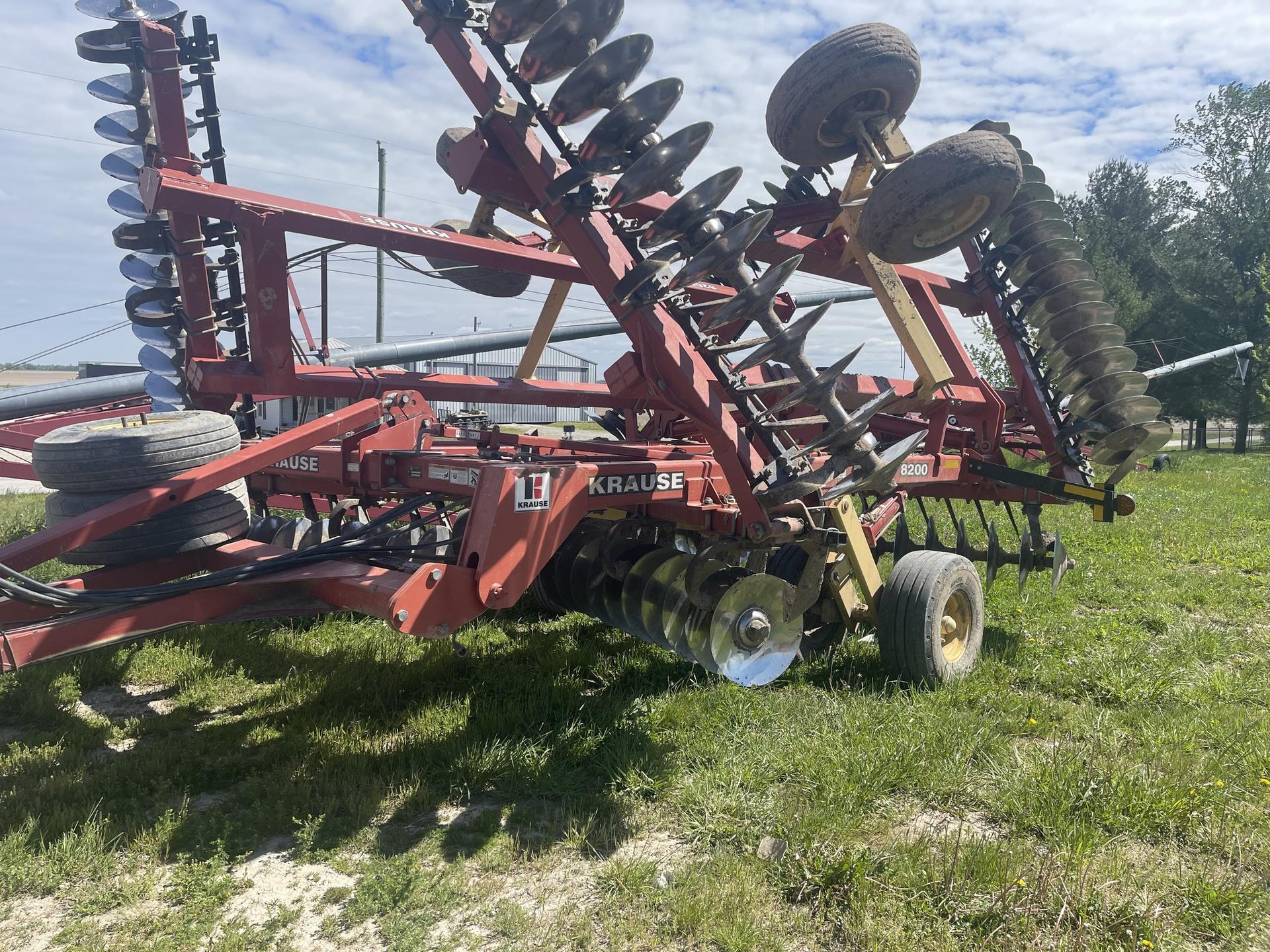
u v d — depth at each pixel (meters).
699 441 7.59
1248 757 3.95
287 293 4.46
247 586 3.55
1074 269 6.24
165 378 5.93
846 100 4.48
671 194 3.98
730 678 4.02
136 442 3.64
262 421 9.88
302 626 6.08
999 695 4.81
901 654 4.86
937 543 5.88
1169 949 2.64
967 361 6.61
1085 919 2.75
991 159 3.89
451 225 6.33
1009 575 8.07
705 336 4.00
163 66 4.72
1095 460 6.33
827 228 5.93
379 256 6.02
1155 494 16.02
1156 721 4.43
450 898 2.86
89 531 3.38
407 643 5.68
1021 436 7.52
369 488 4.86
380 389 5.28
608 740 4.11
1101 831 3.34
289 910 2.80
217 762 3.91
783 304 6.97
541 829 3.38
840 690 4.89
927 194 3.92
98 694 4.88
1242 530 11.14
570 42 3.56
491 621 6.28
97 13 4.61
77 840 3.15
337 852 3.19
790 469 3.94
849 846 3.20
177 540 3.88
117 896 2.86
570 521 3.74
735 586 3.98
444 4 3.94
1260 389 34.72
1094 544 10.01
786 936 2.71
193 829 3.31
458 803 3.58
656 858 3.18
